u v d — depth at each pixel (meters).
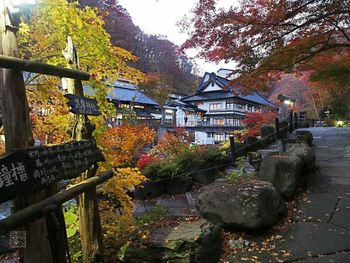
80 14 4.00
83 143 2.89
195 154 9.36
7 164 1.86
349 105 24.95
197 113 31.52
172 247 3.71
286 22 6.87
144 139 8.82
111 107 4.20
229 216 4.50
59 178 2.38
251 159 7.71
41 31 3.97
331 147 10.19
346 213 5.03
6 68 2.03
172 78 43.31
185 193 8.57
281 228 4.68
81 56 4.00
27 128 2.23
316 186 6.41
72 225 3.94
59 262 2.37
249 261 3.86
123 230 4.24
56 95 4.02
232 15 6.76
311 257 3.83
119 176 4.45
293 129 15.16
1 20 2.21
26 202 2.20
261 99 37.66
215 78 33.28
